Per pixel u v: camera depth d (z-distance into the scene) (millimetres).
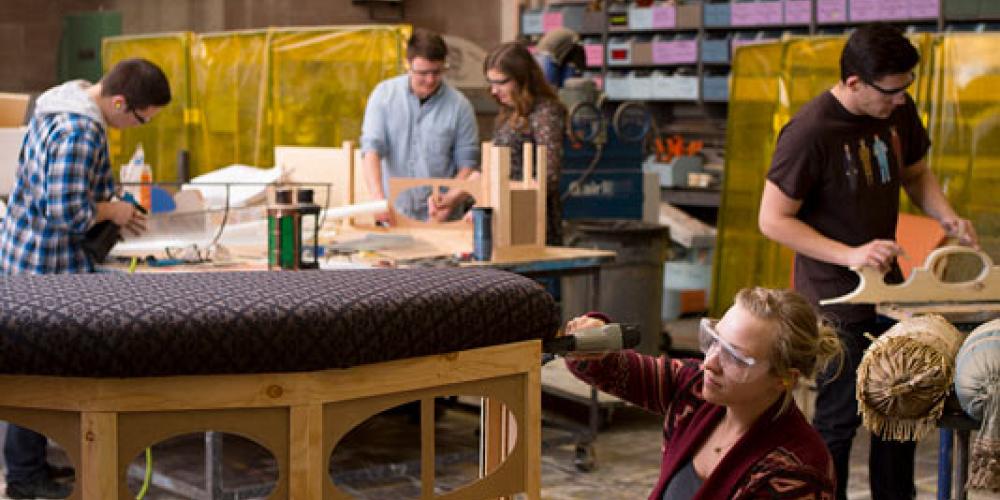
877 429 2459
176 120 8375
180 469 4801
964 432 2650
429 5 11172
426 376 1532
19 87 10930
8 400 1416
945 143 5828
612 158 6652
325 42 7543
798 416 2047
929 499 4422
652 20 9273
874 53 3438
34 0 10922
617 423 5523
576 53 6660
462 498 1615
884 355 2416
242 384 1423
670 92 9242
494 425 1893
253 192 4875
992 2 7625
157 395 1406
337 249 4445
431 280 1603
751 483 1959
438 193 4945
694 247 8172
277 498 1456
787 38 6480
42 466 4277
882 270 3496
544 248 4734
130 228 4023
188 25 11234
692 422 2141
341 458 4965
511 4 10758
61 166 3820
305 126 7684
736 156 6840
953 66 5805
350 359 1438
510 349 1611
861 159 3607
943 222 3887
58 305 1399
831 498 1965
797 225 3607
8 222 3945
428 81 5434
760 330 1982
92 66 10547
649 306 6066
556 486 4652
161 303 1409
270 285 1535
